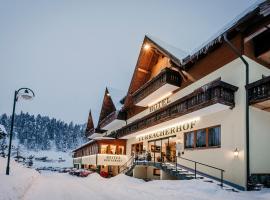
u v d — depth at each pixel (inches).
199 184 538.3
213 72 697.6
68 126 6540.4
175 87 859.4
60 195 486.9
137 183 748.0
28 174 796.0
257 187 530.9
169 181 598.5
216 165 649.0
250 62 609.6
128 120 1304.1
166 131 915.4
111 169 1381.6
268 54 612.4
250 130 577.9
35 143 5713.6
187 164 766.5
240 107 594.6
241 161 571.5
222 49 677.9
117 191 549.3
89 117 1919.3
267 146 598.5
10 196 353.7
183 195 458.9
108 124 1451.8
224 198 429.1
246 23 590.2
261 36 626.5
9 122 6279.5
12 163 1154.0
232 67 635.5
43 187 621.0
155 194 476.4
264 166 582.2
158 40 918.4
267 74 640.4
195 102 665.6
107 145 1311.5
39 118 6565.0
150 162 840.9
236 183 577.3
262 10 546.0
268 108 603.5
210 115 694.5
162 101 963.3
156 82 889.5
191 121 773.9
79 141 6333.7
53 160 4037.9
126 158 1283.2
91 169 1499.8
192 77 787.4
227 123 629.3
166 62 963.3
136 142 1184.8
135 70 1077.8
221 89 598.2
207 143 697.0
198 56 736.3
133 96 1087.6
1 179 491.8
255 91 566.9
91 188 629.0
